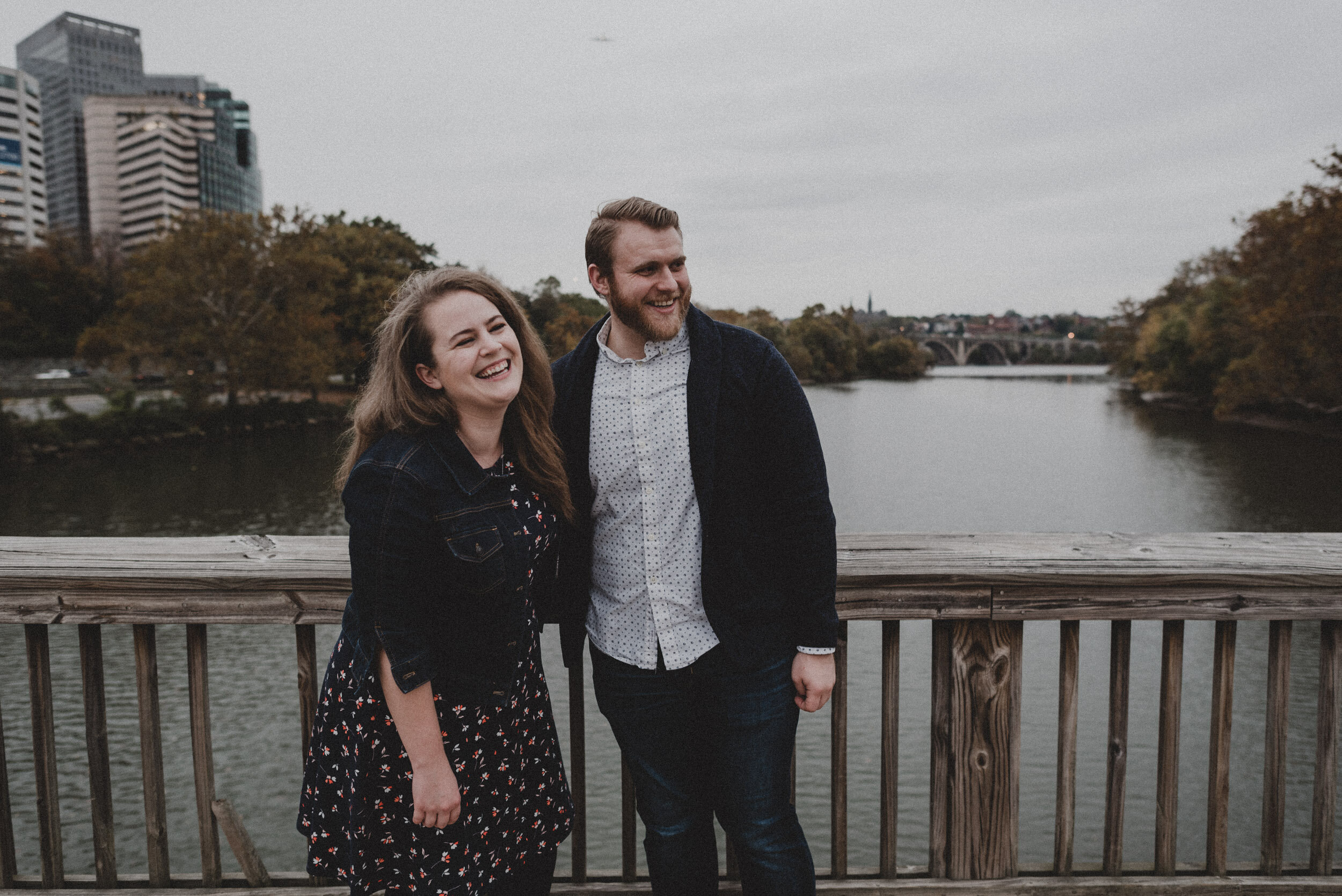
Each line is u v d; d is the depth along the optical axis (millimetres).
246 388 39219
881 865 1658
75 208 140750
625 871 1678
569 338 55375
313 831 1354
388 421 1263
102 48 161500
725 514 1361
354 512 1208
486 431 1279
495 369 1231
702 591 1376
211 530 20609
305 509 22938
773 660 1413
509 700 1316
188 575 1533
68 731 9453
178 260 37375
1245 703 9688
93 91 159250
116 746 9078
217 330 37688
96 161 119438
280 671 11031
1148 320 64812
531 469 1352
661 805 1480
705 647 1402
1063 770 1631
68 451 31406
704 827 1525
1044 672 10469
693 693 1443
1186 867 1660
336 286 49719
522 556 1287
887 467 28047
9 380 46750
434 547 1229
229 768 8547
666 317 1337
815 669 1383
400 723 1221
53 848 1648
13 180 100750
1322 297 28516
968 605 1554
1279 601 1549
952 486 24375
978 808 1623
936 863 1646
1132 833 7191
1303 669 10781
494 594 1253
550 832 1454
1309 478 25062
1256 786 7988
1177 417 44594
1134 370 75688
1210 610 1553
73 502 23797
